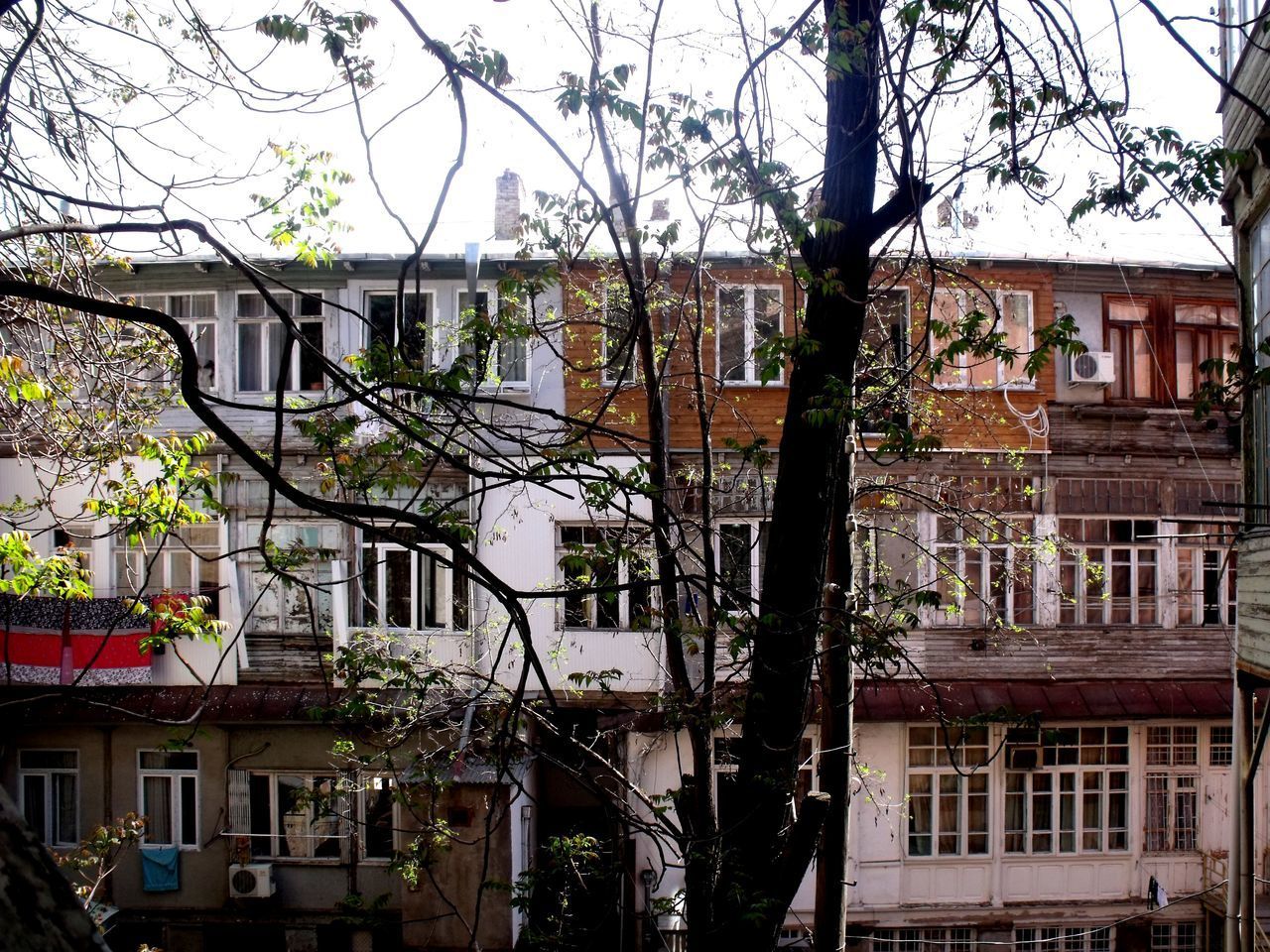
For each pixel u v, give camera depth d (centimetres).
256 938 1525
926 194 661
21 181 479
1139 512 1594
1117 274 1575
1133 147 563
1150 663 1594
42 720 1494
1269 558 921
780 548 720
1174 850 1598
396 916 1468
